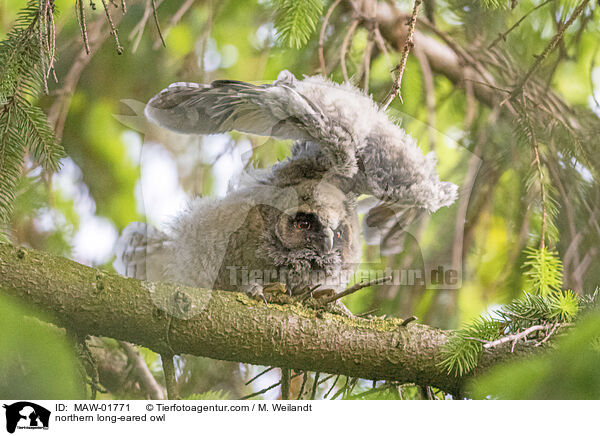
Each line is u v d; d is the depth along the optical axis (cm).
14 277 452
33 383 311
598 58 798
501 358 487
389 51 763
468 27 799
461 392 511
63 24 715
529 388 346
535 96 729
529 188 679
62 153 544
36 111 531
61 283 459
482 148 746
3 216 529
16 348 313
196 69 807
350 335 506
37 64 516
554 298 493
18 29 533
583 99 819
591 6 713
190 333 479
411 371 512
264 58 779
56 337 332
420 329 523
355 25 701
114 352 802
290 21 656
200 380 802
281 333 493
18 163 529
